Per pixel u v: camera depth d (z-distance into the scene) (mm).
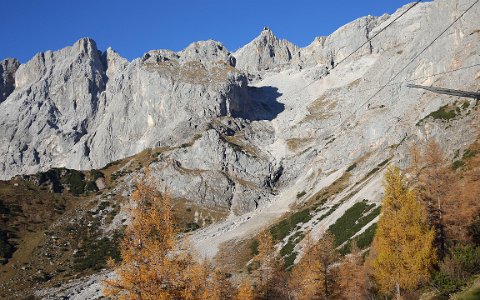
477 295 29453
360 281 43469
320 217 112875
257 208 158250
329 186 138375
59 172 182375
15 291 110812
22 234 139250
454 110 98938
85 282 113812
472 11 124125
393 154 123562
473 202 41969
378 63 198500
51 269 123438
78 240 139625
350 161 150750
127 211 25422
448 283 32812
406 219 35562
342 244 83875
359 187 118500
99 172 185875
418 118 121062
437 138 94375
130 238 24703
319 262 44969
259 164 181500
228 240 124750
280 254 98562
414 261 34438
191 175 174000
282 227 120125
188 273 24344
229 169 178625
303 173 174750
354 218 95375
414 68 150250
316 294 44250
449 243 41156
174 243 24422
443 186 42781
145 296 23000
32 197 162625
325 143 178250
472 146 81375
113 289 23453
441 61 129875
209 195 165875
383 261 35750
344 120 192125
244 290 41625
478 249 35250
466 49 117375
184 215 155875
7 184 168625
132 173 182750
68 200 166375
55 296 105375
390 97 162000
